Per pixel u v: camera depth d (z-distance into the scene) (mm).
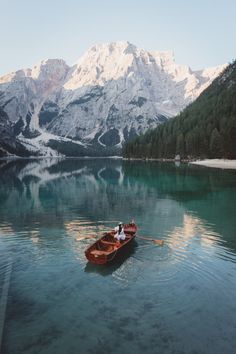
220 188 62219
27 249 25484
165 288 18750
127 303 17141
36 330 14875
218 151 149625
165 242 27172
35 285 19125
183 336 14438
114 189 62906
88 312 16312
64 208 43062
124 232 27031
